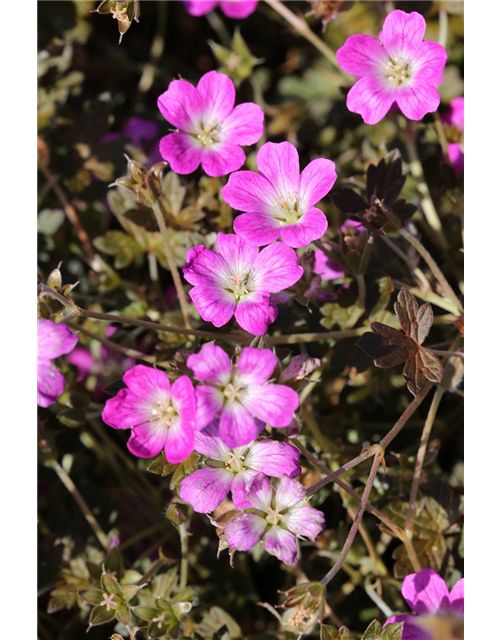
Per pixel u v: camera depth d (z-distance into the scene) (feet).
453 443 1.98
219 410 1.55
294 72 2.45
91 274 2.03
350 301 1.78
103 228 2.08
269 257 1.62
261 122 1.70
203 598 1.88
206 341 1.72
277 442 1.60
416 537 1.75
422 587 1.65
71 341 1.64
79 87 2.22
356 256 1.74
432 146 2.10
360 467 1.82
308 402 1.83
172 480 1.62
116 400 1.58
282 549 1.57
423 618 1.64
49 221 2.04
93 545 1.86
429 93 1.67
